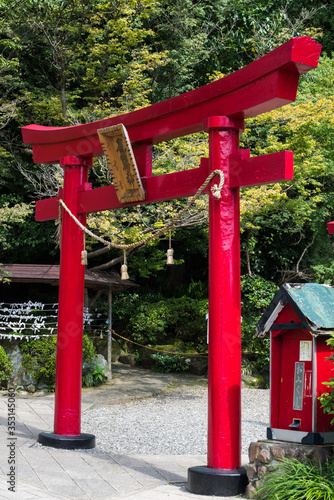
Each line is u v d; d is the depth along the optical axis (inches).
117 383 457.4
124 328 570.3
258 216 499.2
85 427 307.6
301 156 434.0
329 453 166.4
